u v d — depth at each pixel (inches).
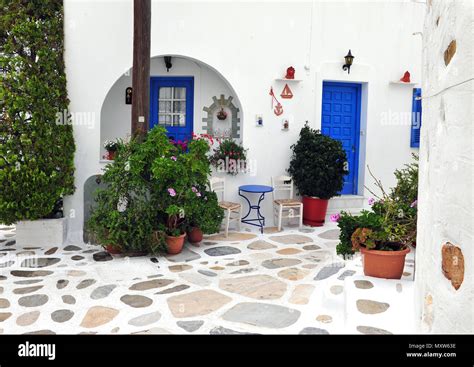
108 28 239.3
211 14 257.4
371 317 123.1
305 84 279.1
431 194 85.0
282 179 276.5
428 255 86.5
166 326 131.1
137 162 202.7
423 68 108.3
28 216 210.7
